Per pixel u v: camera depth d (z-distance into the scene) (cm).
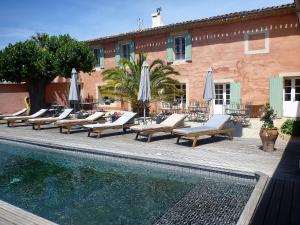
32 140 1152
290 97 1617
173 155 869
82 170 844
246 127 1382
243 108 1662
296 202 518
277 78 1602
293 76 1570
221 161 789
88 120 1423
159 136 1223
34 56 2003
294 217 461
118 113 1550
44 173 818
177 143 1060
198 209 548
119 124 1269
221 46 1783
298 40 1538
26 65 2005
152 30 2011
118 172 821
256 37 1659
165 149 959
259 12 1584
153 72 1745
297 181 625
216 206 557
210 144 1030
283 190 575
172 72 1781
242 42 1706
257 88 1675
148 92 1338
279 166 734
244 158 820
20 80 2106
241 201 577
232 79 1758
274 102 1617
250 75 1692
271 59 1622
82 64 2067
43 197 642
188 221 501
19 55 1973
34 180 759
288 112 1620
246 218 452
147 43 2125
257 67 1669
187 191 648
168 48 2005
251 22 1667
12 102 2430
